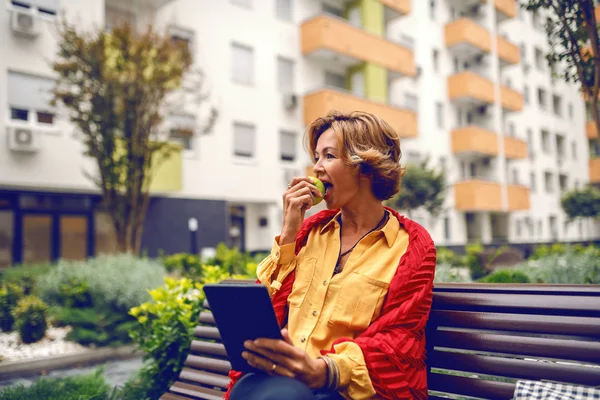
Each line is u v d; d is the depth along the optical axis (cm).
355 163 194
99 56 1195
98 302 827
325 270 196
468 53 3284
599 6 489
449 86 3120
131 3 1802
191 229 1791
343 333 185
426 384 180
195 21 1970
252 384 155
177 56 1293
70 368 672
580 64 489
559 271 572
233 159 2050
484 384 189
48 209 1620
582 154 4412
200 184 1941
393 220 197
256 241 2209
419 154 2864
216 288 153
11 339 792
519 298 187
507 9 3497
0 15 1491
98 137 1266
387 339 171
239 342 161
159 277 921
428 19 3070
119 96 1216
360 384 164
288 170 2225
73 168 1580
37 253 1591
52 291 923
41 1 1556
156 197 1816
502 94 3338
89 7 1616
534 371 179
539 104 3953
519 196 3316
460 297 201
